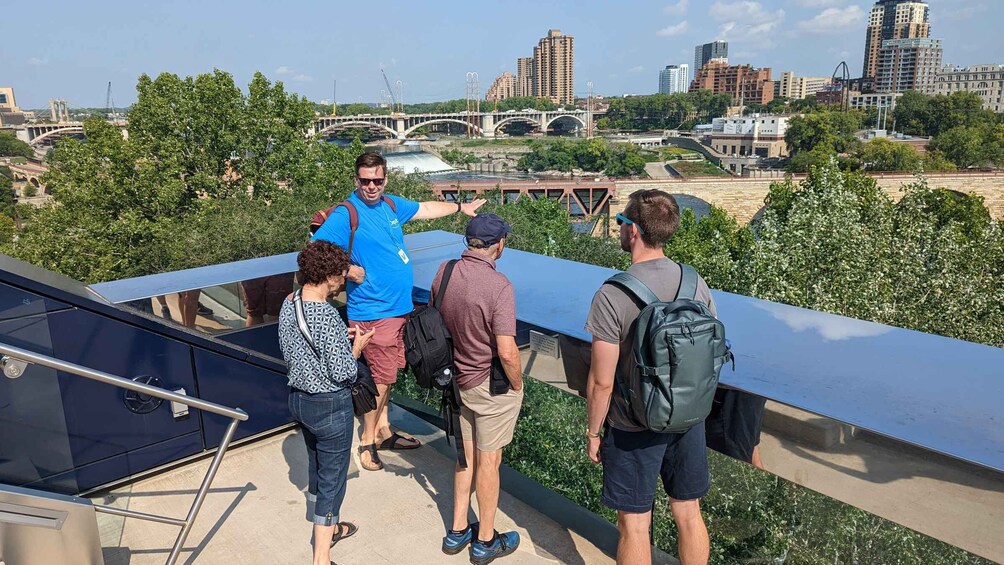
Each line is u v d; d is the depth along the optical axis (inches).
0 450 96.3
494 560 114.3
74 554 98.7
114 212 1212.5
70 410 126.9
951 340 111.0
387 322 138.9
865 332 115.3
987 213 1606.8
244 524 126.7
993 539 70.7
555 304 127.2
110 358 130.1
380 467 146.5
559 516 126.9
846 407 83.0
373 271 136.1
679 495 94.7
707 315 82.7
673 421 81.0
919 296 585.9
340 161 1391.5
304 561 116.1
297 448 154.9
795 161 4458.7
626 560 96.1
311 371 107.3
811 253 566.6
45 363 92.5
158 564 114.8
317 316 108.1
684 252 1104.8
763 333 114.9
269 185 1332.4
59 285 122.1
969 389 88.9
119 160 1202.0
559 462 138.6
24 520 93.2
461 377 108.7
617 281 86.7
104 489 134.5
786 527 114.7
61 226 1165.7
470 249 109.6
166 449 141.9
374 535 123.2
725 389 94.0
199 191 1338.6
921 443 73.0
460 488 115.3
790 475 89.3
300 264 109.0
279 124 1368.1
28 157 7234.3
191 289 139.6
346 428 111.0
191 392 143.4
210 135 1332.4
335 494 111.6
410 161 6722.4
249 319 151.3
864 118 7042.3
